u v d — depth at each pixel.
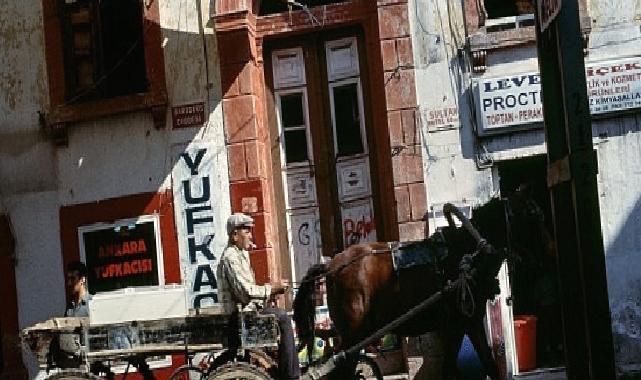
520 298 10.79
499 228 8.12
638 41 10.26
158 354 7.64
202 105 11.20
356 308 8.12
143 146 11.38
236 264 7.71
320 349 10.48
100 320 7.73
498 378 7.88
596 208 2.95
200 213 11.11
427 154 10.49
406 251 8.22
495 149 10.38
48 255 11.56
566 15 2.98
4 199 11.72
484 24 10.50
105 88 11.82
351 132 11.23
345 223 11.12
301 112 11.38
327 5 11.13
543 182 10.80
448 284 7.84
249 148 10.99
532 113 10.26
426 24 10.62
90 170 11.52
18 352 11.45
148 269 11.27
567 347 3.14
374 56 10.92
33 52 11.78
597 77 10.23
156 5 11.40
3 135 11.79
